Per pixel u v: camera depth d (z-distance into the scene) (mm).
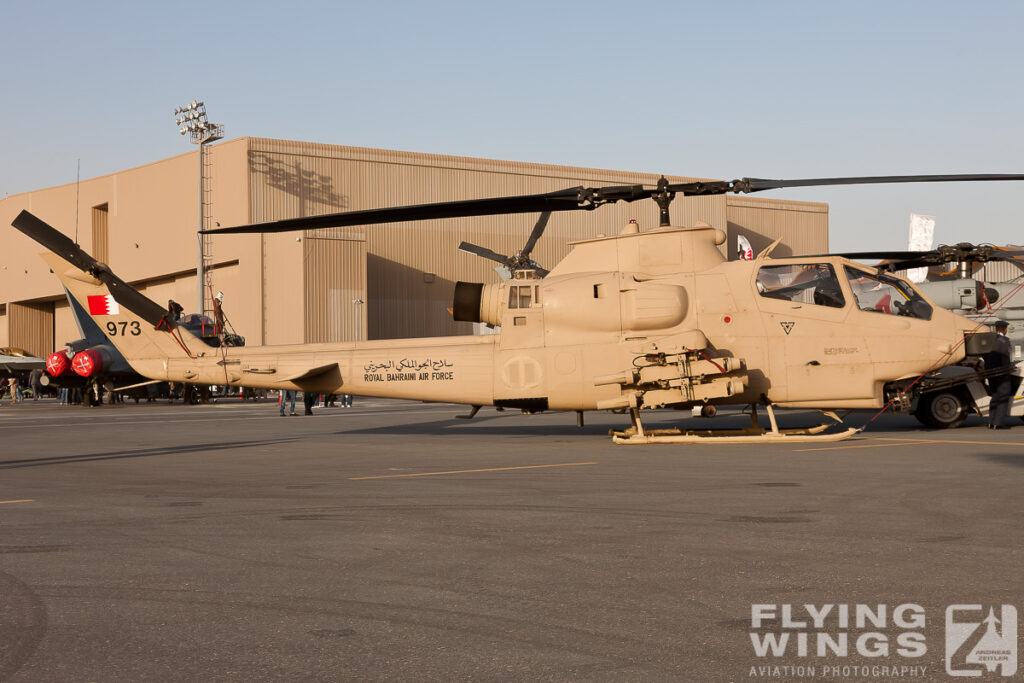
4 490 9672
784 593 4996
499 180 74562
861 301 14758
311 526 7234
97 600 5039
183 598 5066
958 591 4977
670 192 13352
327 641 4281
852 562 5684
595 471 10750
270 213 67062
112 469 11961
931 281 19422
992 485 8977
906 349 14359
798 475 9984
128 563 5934
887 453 12266
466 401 15367
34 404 54938
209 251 69062
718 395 14000
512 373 14969
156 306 16656
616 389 14539
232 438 18078
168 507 8312
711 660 3973
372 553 6180
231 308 68125
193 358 16547
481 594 5078
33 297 85688
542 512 7766
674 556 5949
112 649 4195
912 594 4930
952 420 16719
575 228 75938
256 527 7211
